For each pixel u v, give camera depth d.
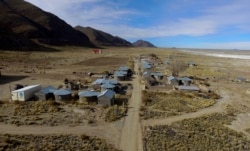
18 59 152.00
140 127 47.06
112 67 139.62
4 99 62.56
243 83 103.56
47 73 109.75
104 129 45.25
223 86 95.56
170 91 80.06
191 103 66.62
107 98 59.31
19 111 51.88
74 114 52.34
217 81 105.94
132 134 43.50
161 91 79.81
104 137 41.75
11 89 74.06
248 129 49.84
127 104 62.69
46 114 51.28
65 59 170.75
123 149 37.53
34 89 65.31
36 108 54.44
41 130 42.84
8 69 115.12
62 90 64.94
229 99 75.19
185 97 72.94
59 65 140.50
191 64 163.12
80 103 60.50
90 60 173.25
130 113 55.47
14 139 38.28
